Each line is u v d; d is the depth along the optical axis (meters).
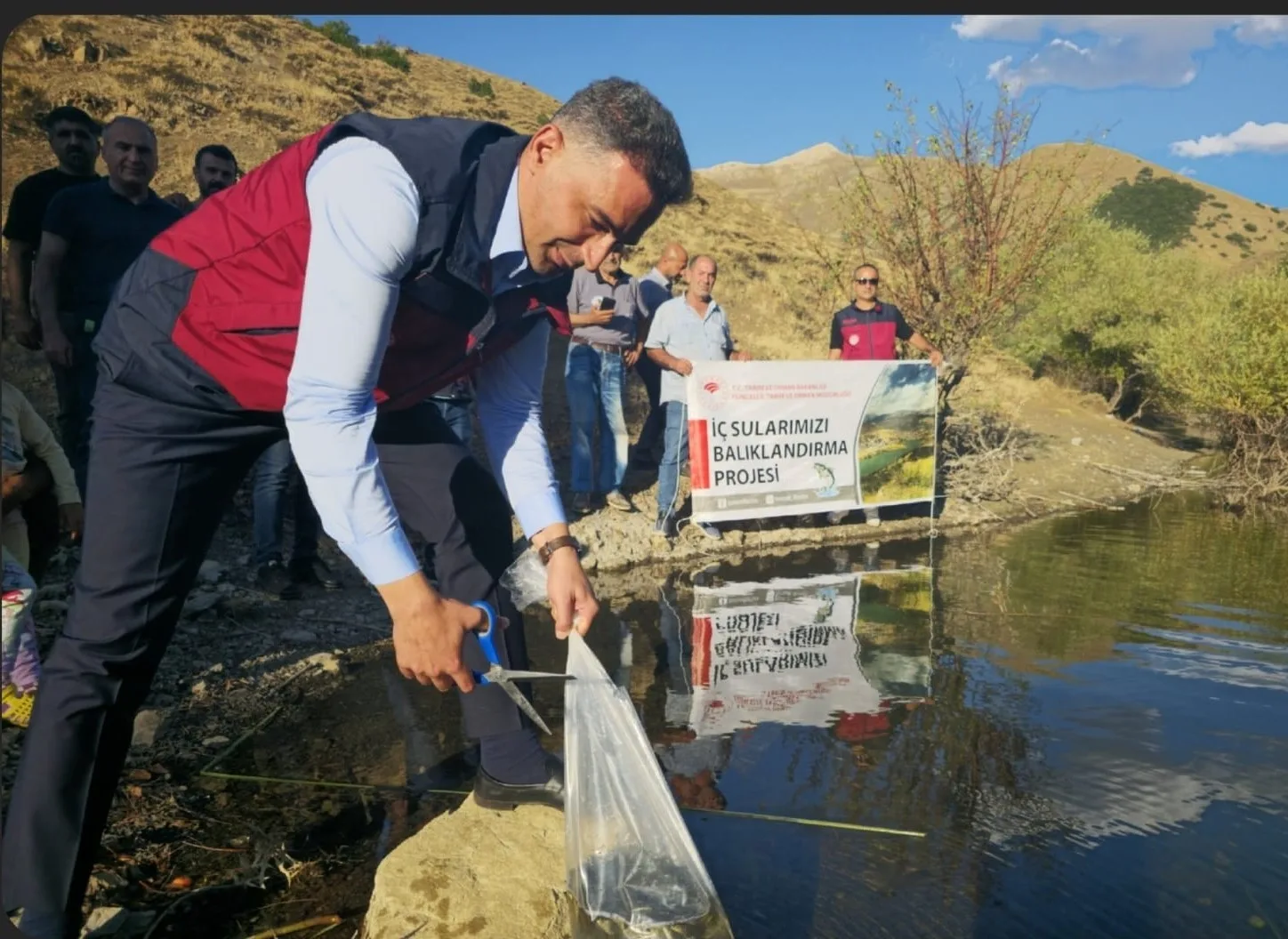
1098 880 2.69
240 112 16.72
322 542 6.32
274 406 2.08
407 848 2.52
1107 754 3.54
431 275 1.89
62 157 5.39
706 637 5.02
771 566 6.72
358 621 5.10
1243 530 8.12
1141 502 9.55
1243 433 11.09
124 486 2.07
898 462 8.05
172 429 2.07
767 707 4.01
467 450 2.56
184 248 2.02
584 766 2.27
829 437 7.74
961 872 2.71
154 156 4.99
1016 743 3.63
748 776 3.33
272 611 5.10
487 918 2.28
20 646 3.07
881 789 3.24
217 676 4.23
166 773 3.34
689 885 2.22
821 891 2.60
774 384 7.45
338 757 3.51
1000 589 6.05
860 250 10.35
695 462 7.24
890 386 7.94
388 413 2.44
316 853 2.85
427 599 1.90
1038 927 2.46
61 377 5.10
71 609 2.10
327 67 21.34
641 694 4.16
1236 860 2.81
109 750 2.11
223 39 20.25
